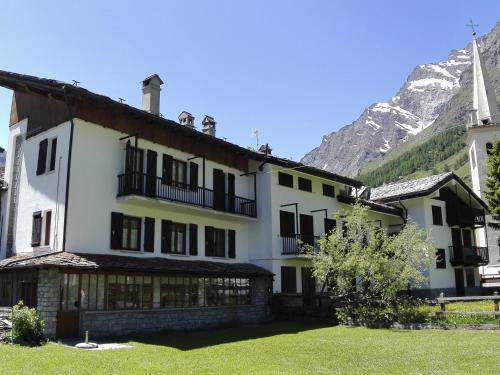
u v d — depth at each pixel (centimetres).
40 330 1459
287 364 1127
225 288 2227
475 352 1256
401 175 18950
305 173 2800
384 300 2102
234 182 2592
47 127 1989
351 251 2131
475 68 5128
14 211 2106
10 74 1969
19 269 1647
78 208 1816
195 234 2320
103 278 1717
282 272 2594
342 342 1517
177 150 2261
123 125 2020
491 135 4456
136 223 2056
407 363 1130
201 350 1353
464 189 3753
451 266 3584
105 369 1040
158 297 1903
